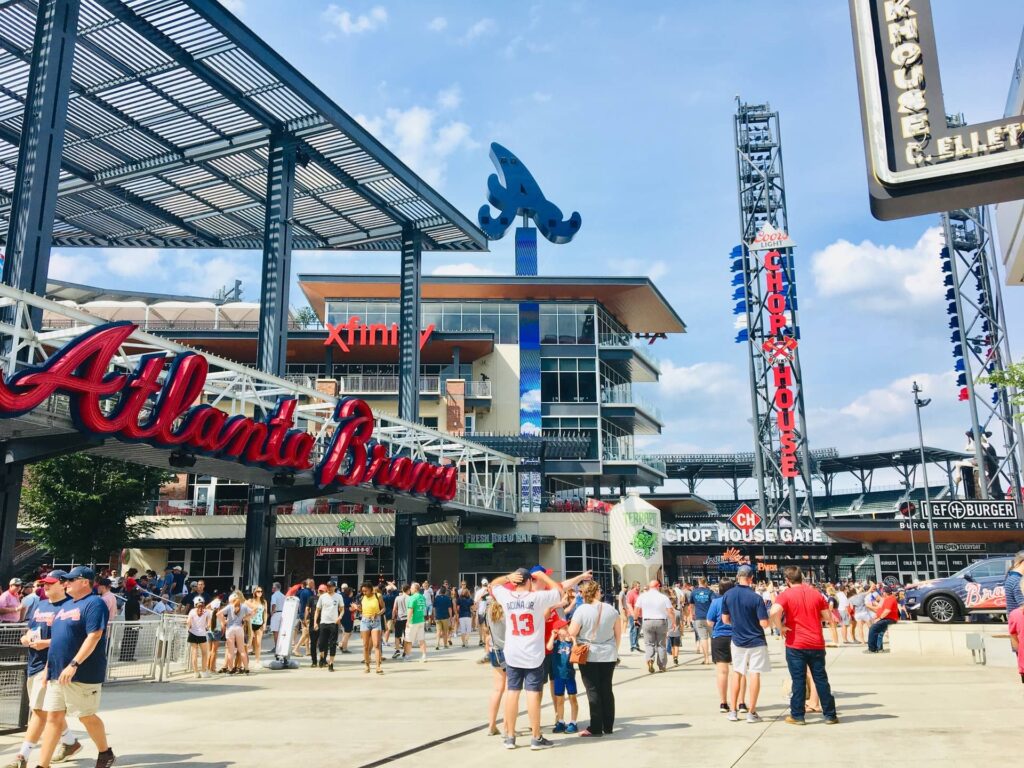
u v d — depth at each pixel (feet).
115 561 150.82
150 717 40.01
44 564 132.26
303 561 154.61
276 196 102.06
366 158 109.60
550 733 33.94
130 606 73.51
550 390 186.80
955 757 26.66
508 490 154.61
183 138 107.34
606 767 26.58
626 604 81.66
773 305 210.38
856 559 214.28
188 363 68.33
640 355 196.85
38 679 27.66
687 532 177.27
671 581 178.91
